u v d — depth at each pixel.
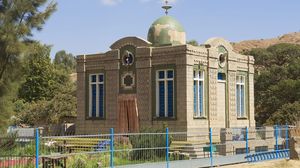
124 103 37.09
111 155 20.88
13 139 20.84
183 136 33.03
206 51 35.91
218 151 29.59
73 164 22.25
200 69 35.34
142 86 36.22
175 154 26.78
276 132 32.16
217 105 36.72
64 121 57.19
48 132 39.62
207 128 35.25
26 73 27.14
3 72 25.28
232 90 38.56
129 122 36.75
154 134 23.75
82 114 39.88
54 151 24.09
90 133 39.12
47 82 70.94
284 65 79.31
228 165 26.81
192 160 25.02
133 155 24.69
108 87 38.28
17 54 24.73
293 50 88.44
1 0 25.52
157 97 35.34
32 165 20.55
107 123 38.06
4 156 19.84
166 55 35.06
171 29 37.97
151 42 38.16
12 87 25.77
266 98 65.56
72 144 30.23
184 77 33.94
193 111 34.38
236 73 39.28
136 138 25.11
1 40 24.28
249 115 40.41
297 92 62.50
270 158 30.12
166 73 35.03
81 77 40.12
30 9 25.38
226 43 38.34
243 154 28.58
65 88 70.88
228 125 37.69
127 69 37.28
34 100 69.50
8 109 26.02
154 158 24.83
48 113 57.28
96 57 39.19
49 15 26.05
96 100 39.12
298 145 28.55
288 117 54.38
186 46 33.88
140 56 36.34
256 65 90.44
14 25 25.11
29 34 25.67
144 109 35.97
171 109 34.66
